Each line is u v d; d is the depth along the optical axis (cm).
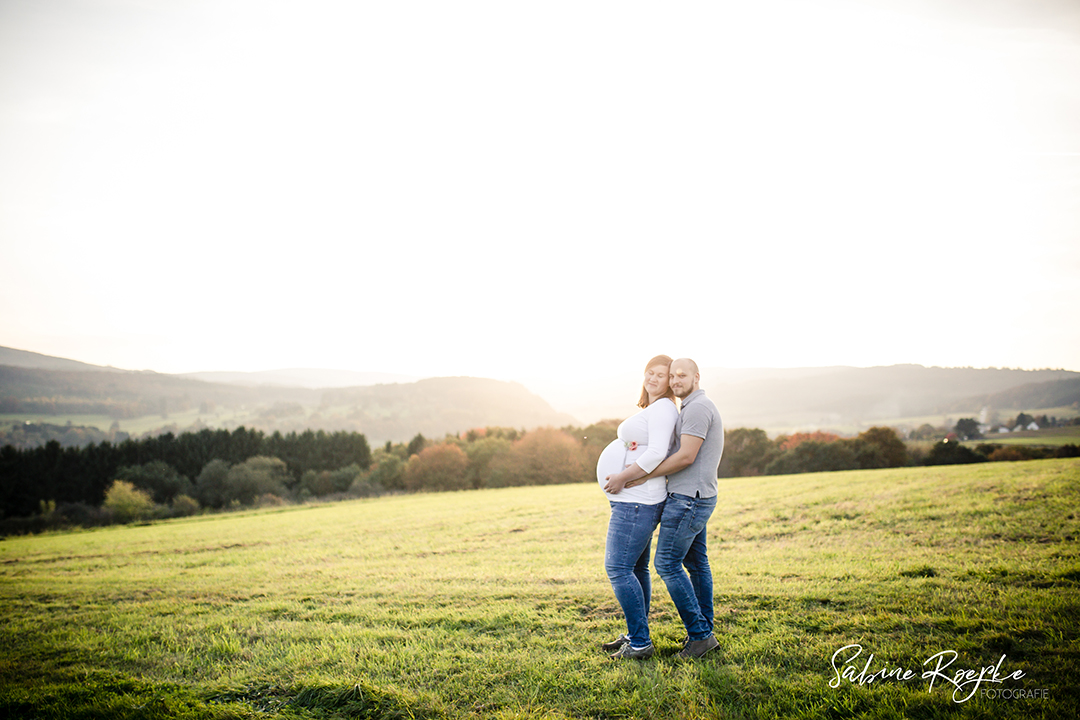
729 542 1029
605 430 5938
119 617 719
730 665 426
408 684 438
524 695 409
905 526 986
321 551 1305
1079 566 613
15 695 468
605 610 593
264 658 518
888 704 362
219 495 5966
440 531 1504
